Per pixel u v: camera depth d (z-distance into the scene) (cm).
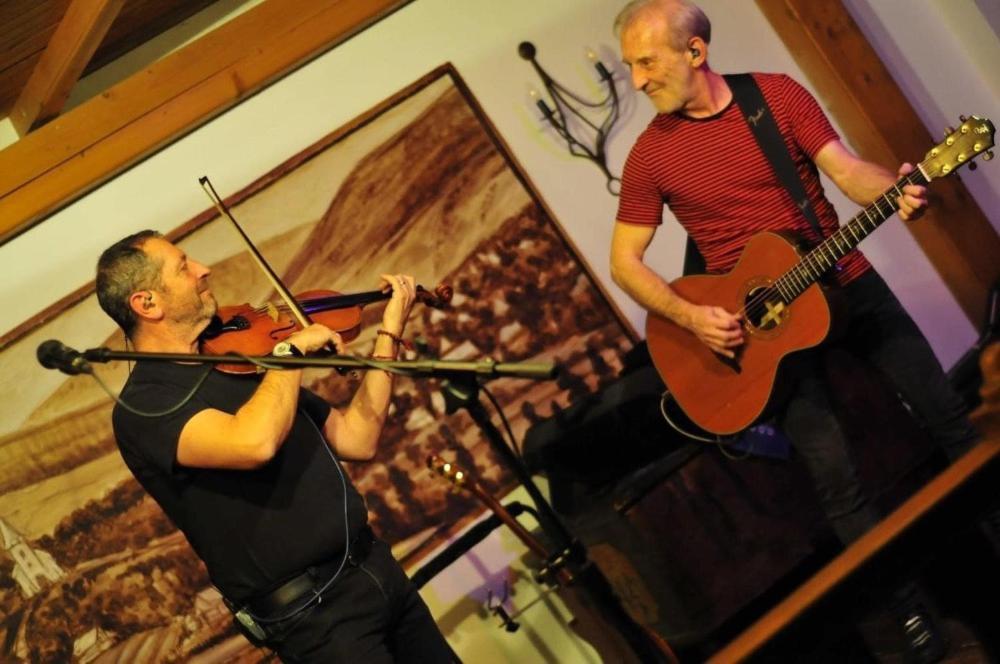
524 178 392
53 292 356
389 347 271
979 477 146
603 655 363
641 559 338
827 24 412
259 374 253
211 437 231
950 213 420
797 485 347
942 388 304
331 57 383
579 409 360
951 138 264
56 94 356
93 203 361
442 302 291
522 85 399
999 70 432
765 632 145
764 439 341
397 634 260
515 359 384
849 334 309
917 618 277
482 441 376
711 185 305
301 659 247
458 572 370
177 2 377
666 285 318
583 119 403
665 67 294
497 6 399
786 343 299
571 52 404
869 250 429
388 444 371
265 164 374
